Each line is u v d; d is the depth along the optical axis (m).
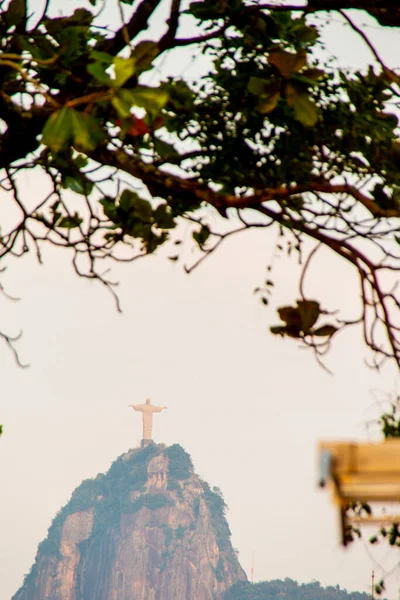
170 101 22.20
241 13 21.84
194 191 19.75
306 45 22.73
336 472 8.63
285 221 19.67
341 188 19.05
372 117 23.25
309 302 18.08
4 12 19.55
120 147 20.02
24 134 19.38
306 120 16.78
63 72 19.05
